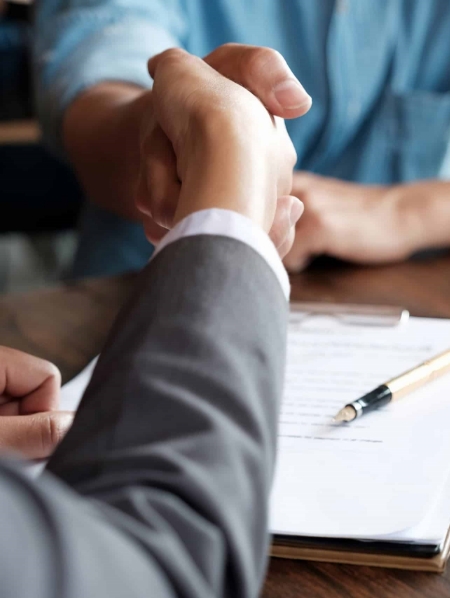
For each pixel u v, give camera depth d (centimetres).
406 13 114
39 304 68
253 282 26
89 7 96
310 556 36
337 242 75
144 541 19
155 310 25
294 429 44
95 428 23
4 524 15
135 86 86
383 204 80
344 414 44
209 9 109
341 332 57
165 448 22
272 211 31
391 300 68
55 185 170
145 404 23
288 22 111
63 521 16
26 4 176
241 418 23
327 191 81
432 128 114
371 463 40
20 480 17
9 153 165
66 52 93
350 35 111
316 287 71
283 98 40
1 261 220
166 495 21
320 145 114
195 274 26
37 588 15
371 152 117
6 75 168
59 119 87
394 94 114
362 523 36
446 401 46
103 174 75
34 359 46
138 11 98
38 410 46
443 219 79
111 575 17
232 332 24
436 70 119
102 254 100
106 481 21
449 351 51
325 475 39
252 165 30
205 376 23
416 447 42
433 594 34
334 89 111
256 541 22
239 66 43
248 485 22
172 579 19
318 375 50
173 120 37
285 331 26
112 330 26
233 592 21
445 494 38
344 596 34
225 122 32
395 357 53
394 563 35
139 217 73
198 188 29
